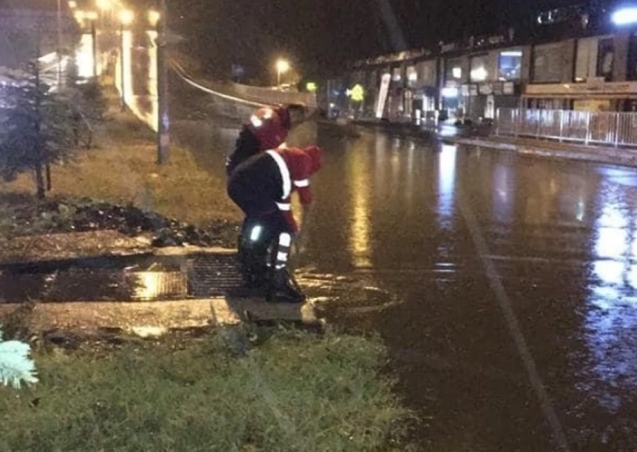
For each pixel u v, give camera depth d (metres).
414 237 13.32
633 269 11.06
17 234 11.07
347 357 6.46
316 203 17.61
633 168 28.59
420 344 7.38
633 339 7.73
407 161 30.67
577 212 16.70
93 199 13.83
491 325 8.09
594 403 6.05
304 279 10.08
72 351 6.34
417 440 5.30
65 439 4.59
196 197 15.56
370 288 9.63
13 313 7.20
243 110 58.75
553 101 51.31
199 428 4.80
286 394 5.35
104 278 9.05
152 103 50.16
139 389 5.31
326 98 94.19
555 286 9.91
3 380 3.05
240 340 6.59
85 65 56.69
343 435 5.01
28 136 13.85
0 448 4.48
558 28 52.00
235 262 9.91
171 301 7.96
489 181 23.12
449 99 70.19
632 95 42.88
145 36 69.94
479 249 12.33
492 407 5.91
